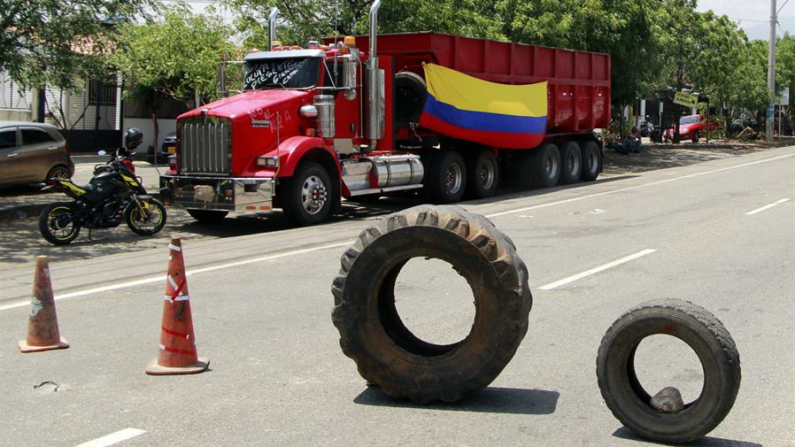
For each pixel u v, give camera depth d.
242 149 15.41
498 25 26.81
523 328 5.77
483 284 5.73
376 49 18.55
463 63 20.09
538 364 6.81
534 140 22.48
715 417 4.99
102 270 11.26
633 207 18.14
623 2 31.17
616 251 12.27
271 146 15.77
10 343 7.50
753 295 9.25
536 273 10.62
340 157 17.20
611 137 40.59
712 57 45.75
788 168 29.70
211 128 15.50
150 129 32.88
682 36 43.31
